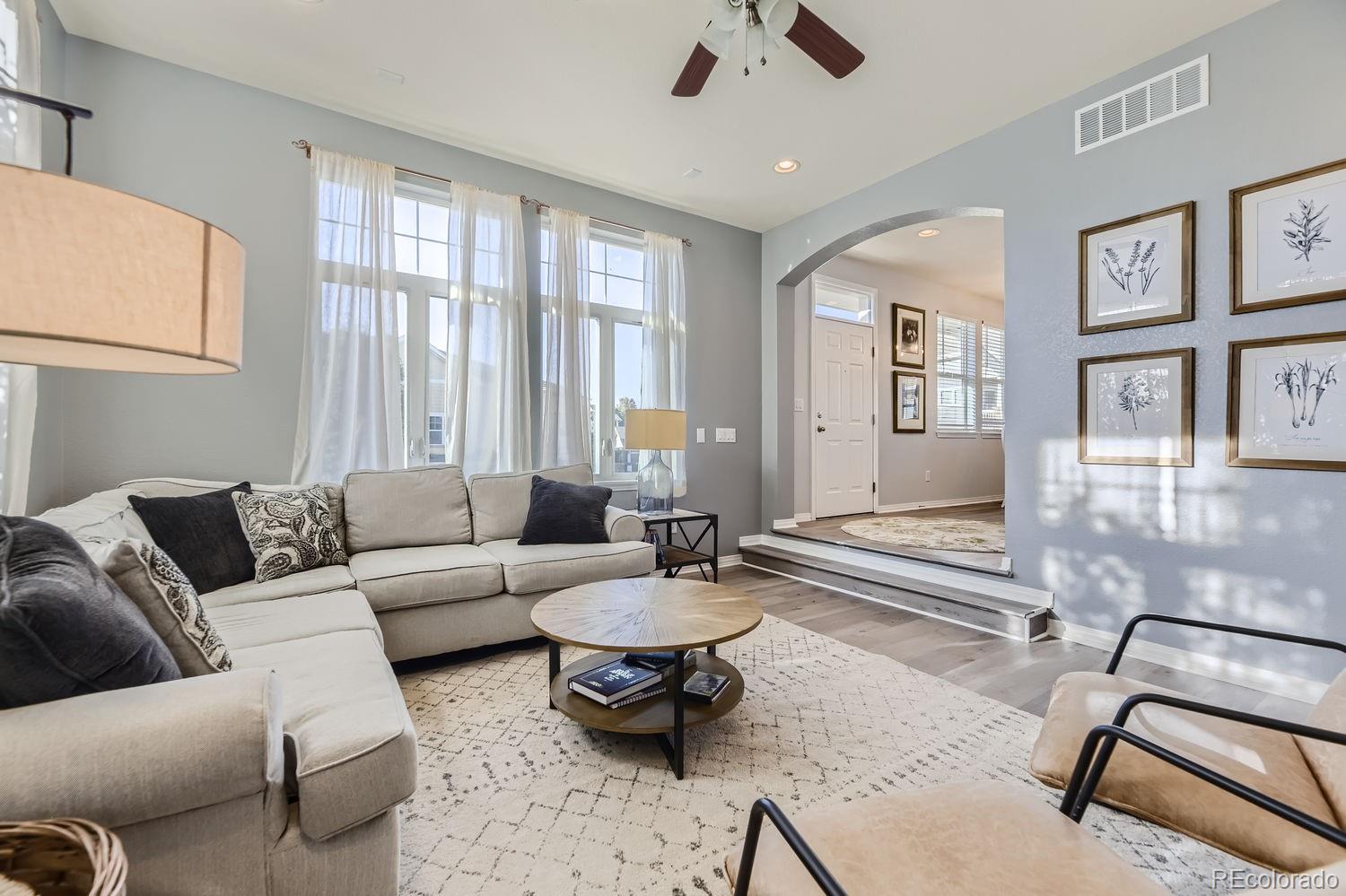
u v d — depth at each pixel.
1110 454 2.83
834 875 0.79
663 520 3.68
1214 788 1.08
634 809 1.60
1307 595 2.27
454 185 3.38
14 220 0.70
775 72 2.74
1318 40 2.23
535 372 3.75
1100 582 2.87
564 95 2.95
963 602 3.24
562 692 2.03
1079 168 2.92
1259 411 2.38
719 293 4.70
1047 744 1.27
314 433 3.01
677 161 3.64
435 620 2.56
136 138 2.66
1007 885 0.77
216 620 1.90
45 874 0.79
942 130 3.27
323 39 2.56
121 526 2.03
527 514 3.28
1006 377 3.25
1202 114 2.52
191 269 0.86
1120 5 2.33
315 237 3.00
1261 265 2.37
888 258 5.71
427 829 1.52
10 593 0.85
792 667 2.60
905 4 2.31
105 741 0.88
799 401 5.34
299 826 1.06
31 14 1.96
